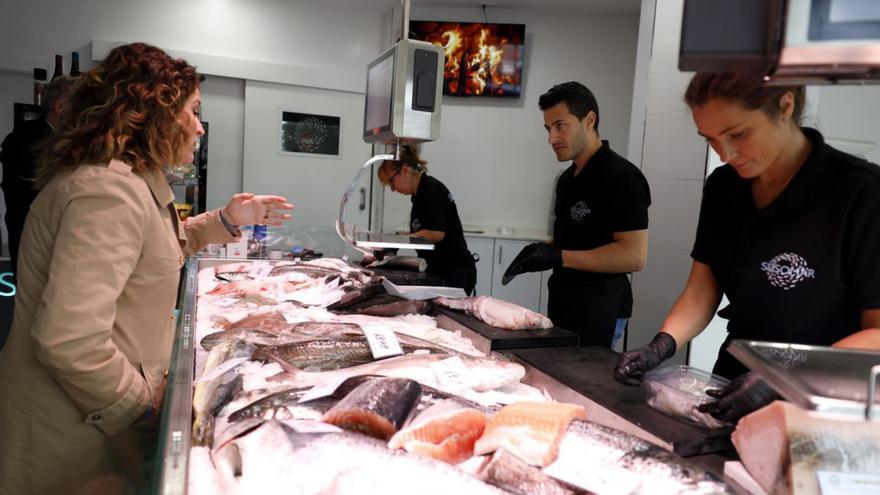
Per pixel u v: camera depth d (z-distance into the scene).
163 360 1.41
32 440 1.27
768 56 0.56
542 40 5.32
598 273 2.29
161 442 0.78
